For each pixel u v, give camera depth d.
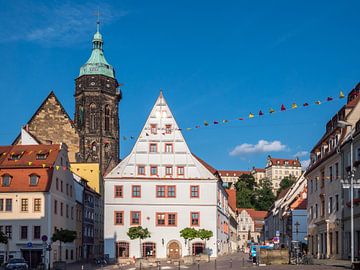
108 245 84.81
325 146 69.19
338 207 61.09
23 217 74.75
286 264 57.56
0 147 83.50
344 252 58.38
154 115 89.81
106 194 86.19
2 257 73.81
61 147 82.31
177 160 88.06
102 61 155.75
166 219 86.06
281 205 113.88
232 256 92.94
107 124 153.00
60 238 70.56
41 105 125.12
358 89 66.94
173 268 61.84
